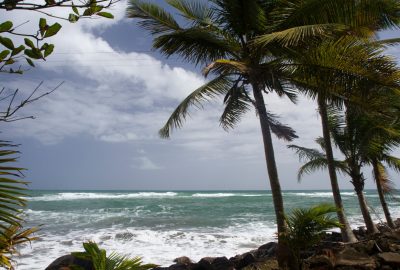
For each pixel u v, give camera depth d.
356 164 12.12
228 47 9.12
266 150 8.53
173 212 31.36
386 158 14.14
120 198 53.78
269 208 36.09
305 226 6.50
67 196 57.78
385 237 9.57
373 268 7.01
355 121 11.36
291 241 6.73
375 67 7.15
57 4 1.45
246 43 8.99
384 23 9.98
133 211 32.16
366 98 7.84
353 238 10.05
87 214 28.84
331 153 10.89
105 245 15.47
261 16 8.59
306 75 8.06
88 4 1.50
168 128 10.34
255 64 8.85
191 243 15.86
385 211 14.10
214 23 9.57
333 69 7.59
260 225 22.05
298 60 8.11
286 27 8.33
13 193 1.55
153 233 18.09
